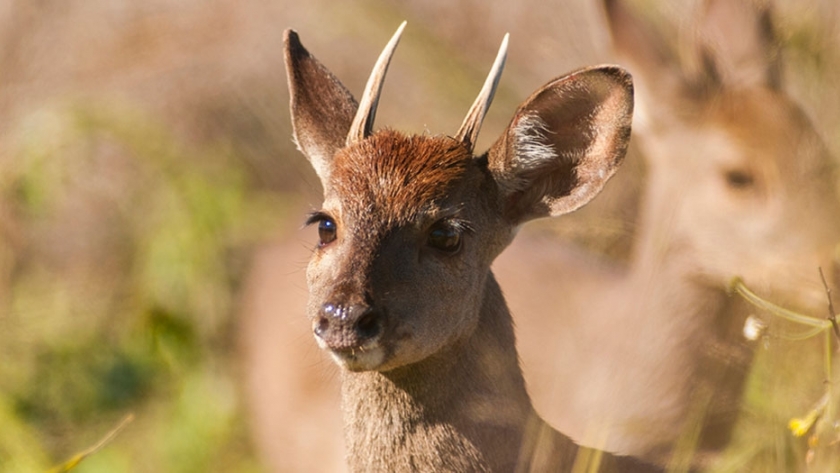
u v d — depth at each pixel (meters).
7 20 16.97
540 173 10.05
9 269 14.74
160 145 15.52
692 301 12.24
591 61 15.15
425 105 15.16
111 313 14.20
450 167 9.59
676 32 14.22
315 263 9.58
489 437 9.56
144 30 16.89
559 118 9.93
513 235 10.10
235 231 15.11
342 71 16.17
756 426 10.91
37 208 15.17
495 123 14.85
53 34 16.91
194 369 13.80
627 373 11.96
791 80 12.73
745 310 12.04
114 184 15.37
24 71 16.61
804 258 11.80
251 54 16.48
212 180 15.33
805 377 10.71
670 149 12.94
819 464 9.62
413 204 9.41
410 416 9.53
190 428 13.16
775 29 13.02
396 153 9.62
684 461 10.26
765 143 12.16
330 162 10.30
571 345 12.45
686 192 12.43
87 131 15.57
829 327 10.00
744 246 12.09
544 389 12.17
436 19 16.30
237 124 16.05
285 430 13.80
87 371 13.57
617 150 9.80
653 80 13.17
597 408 11.66
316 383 13.84
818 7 12.88
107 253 14.91
